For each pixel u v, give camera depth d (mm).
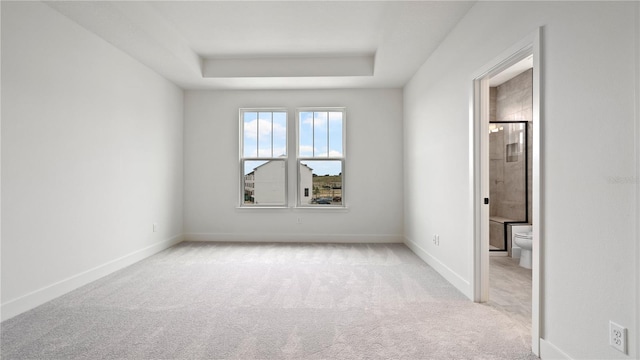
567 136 1884
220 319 2684
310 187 6027
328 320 2668
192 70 4910
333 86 5773
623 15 1529
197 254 4973
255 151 6039
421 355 2141
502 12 2580
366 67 5188
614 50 1576
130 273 3984
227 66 5254
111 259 4020
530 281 3725
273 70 5227
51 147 3143
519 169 5031
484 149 3057
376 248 5410
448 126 3729
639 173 1446
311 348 2229
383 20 3865
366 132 5930
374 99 5914
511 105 5250
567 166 1884
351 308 2916
